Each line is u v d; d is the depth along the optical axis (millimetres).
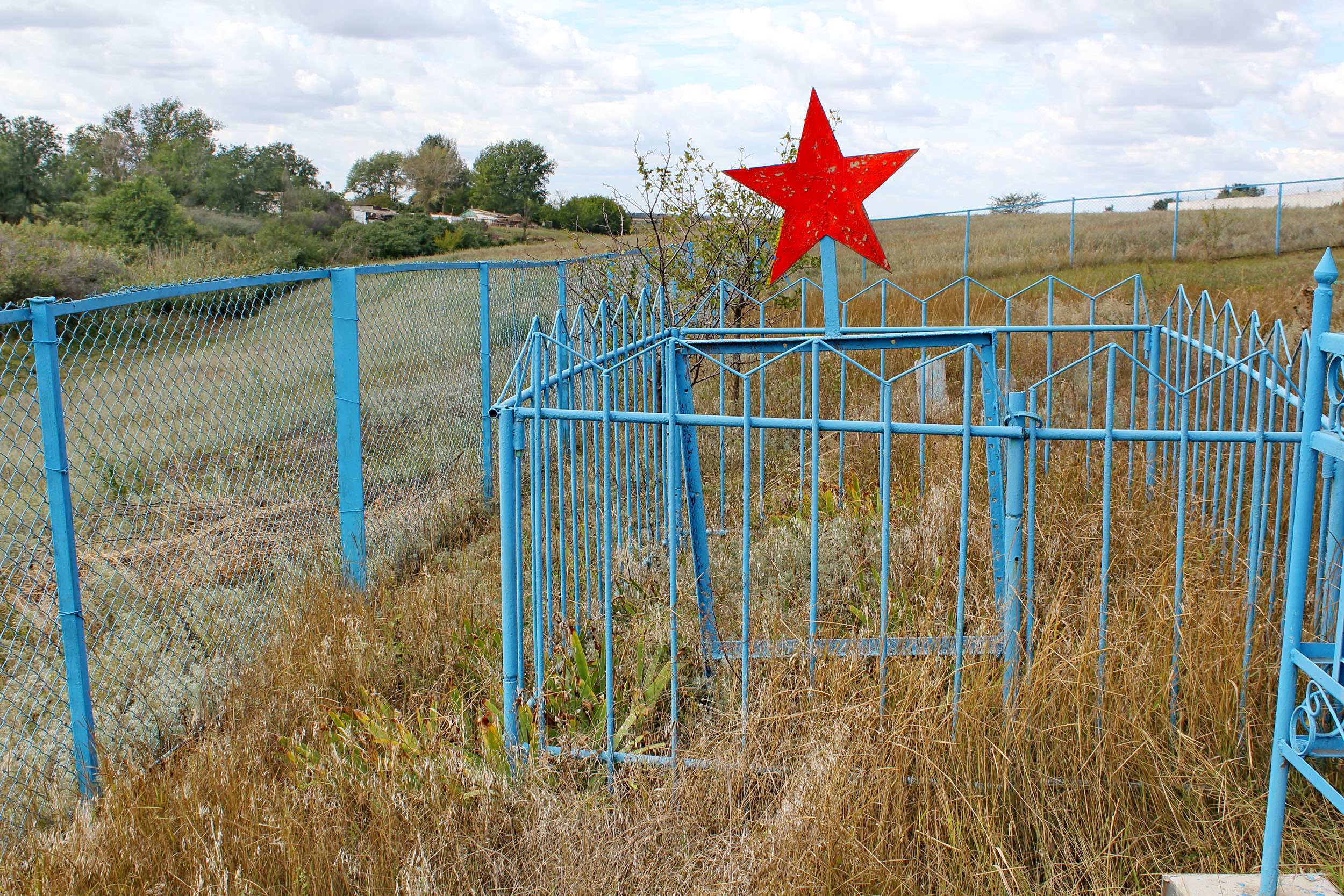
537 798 3111
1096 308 12391
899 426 3053
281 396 5977
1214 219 20703
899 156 3820
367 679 4281
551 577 3916
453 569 5863
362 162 106750
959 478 6129
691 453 4008
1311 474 2471
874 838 2852
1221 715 3172
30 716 3758
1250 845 2904
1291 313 10680
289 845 2863
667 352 4242
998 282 17453
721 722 3537
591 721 3697
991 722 3078
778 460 7344
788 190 3947
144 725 3885
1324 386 2465
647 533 5492
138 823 3082
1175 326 8828
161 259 32156
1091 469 5949
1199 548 4543
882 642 3156
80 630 3615
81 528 5090
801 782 3008
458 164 101438
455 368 8320
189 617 4562
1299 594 2502
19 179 62438
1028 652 3211
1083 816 2932
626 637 4289
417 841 2902
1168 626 3410
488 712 3734
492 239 65125
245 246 49031
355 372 5492
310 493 5852
